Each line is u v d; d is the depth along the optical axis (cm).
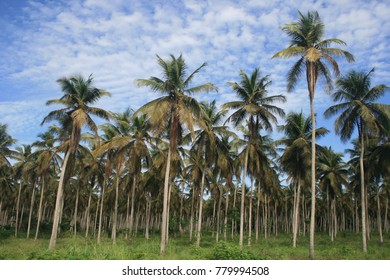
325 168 4222
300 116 3409
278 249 3000
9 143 4069
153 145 3369
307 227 7706
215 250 1820
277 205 6506
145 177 4384
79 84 2962
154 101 2530
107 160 3681
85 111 2977
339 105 2927
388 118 2928
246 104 2989
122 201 5747
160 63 2512
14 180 5428
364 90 2928
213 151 3212
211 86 2522
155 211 6412
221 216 6669
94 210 6875
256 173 3703
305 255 2544
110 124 3631
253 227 8175
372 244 3822
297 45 2536
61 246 3127
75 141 2870
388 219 7294
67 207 6788
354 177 4759
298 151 3347
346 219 8250
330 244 3822
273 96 2917
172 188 5775
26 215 6681
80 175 4481
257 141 3541
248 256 1722
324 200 6388
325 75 2531
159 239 4547
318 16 2486
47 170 4056
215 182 4694
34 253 1838
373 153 3459
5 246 3275
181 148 3584
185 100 2542
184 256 2120
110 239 4281
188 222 6612
